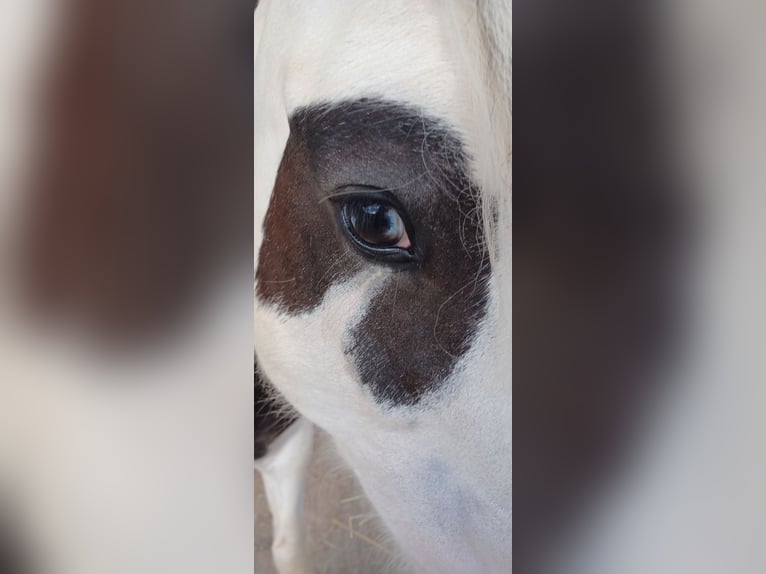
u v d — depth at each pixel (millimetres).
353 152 296
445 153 286
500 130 283
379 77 292
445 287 290
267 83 309
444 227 288
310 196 303
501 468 291
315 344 309
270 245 312
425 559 303
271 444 318
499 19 283
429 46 287
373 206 295
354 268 300
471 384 291
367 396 304
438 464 298
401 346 297
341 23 296
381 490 306
